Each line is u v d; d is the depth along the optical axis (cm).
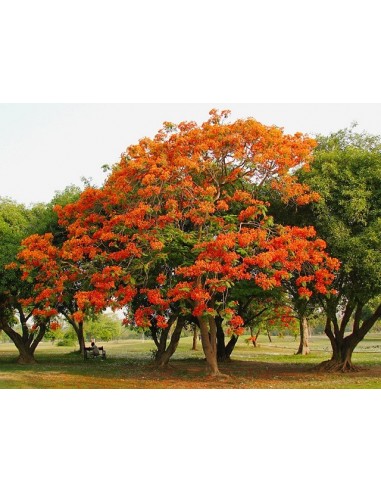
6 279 2250
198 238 1576
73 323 3259
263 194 1884
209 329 1928
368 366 2319
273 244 1517
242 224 1661
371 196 1731
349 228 1706
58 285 1664
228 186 1809
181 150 1617
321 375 1977
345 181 1750
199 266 1441
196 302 1617
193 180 1730
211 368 1814
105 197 1741
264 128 1633
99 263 1731
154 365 2261
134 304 2312
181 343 5678
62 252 1698
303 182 1766
